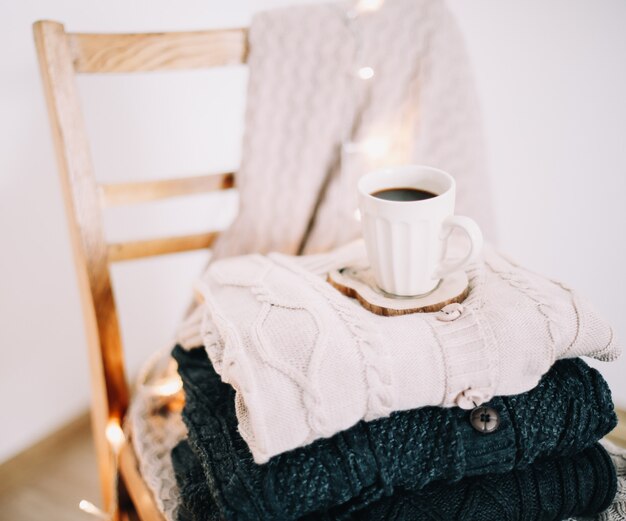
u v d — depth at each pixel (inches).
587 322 18.4
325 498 16.8
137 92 32.8
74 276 35.4
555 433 18.6
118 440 26.6
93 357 27.3
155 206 36.9
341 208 28.6
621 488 22.0
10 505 34.6
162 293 40.6
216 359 18.3
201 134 36.1
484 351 17.6
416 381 17.2
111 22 30.5
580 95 32.0
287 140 27.1
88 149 24.3
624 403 32.7
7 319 32.9
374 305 19.5
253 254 26.0
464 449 18.0
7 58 28.2
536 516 19.0
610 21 29.6
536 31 32.5
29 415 36.4
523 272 21.4
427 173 20.6
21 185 30.8
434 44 27.2
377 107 27.5
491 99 36.2
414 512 18.3
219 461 17.9
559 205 35.2
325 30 26.0
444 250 19.4
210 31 25.1
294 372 16.6
